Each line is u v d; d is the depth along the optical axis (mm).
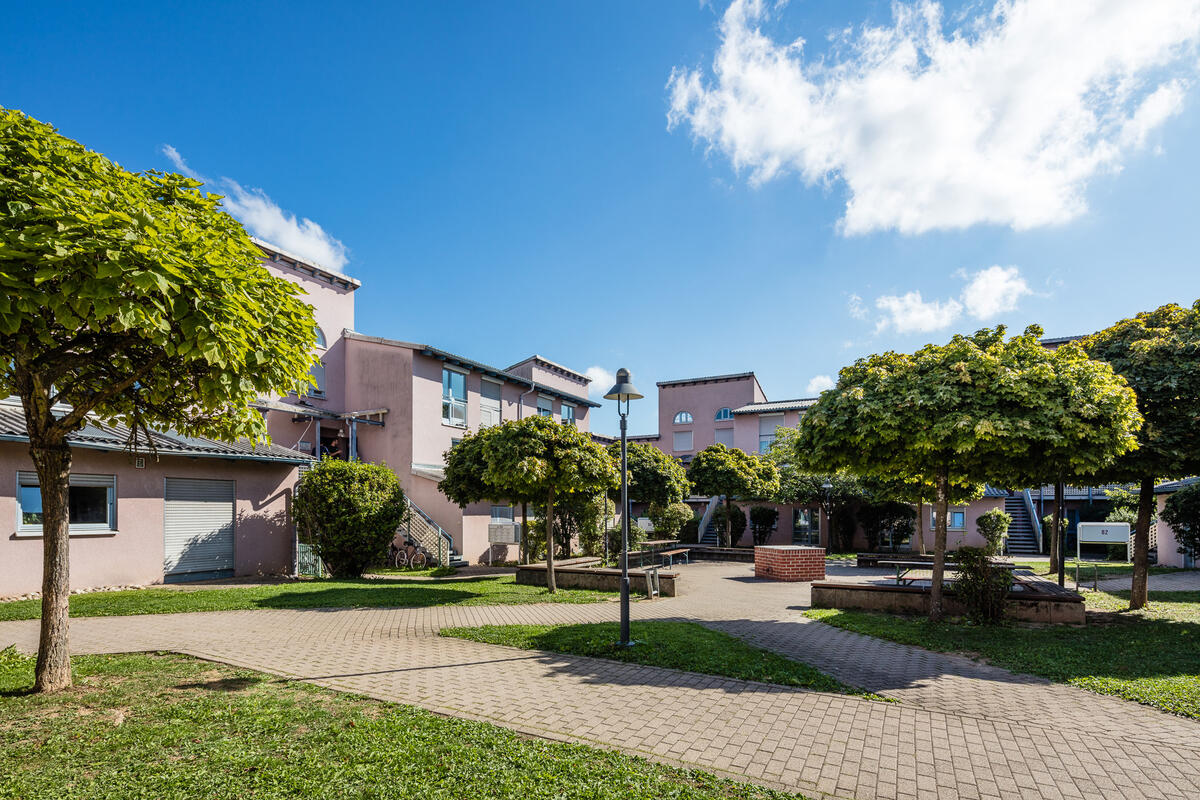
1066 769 4375
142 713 4840
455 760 4121
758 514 28500
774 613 10867
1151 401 9312
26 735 4328
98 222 3895
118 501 12562
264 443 6234
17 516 11031
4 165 4125
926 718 5363
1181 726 5246
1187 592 13266
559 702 5660
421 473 20609
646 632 8656
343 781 3760
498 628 8984
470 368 23891
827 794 3982
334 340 22422
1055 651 7730
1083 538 13625
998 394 8273
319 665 6746
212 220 5078
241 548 14945
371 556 15648
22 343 4598
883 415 8648
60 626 5422
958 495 18781
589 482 12367
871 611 10945
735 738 4875
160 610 9727
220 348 4449
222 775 3797
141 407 6207
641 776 4023
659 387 42250
